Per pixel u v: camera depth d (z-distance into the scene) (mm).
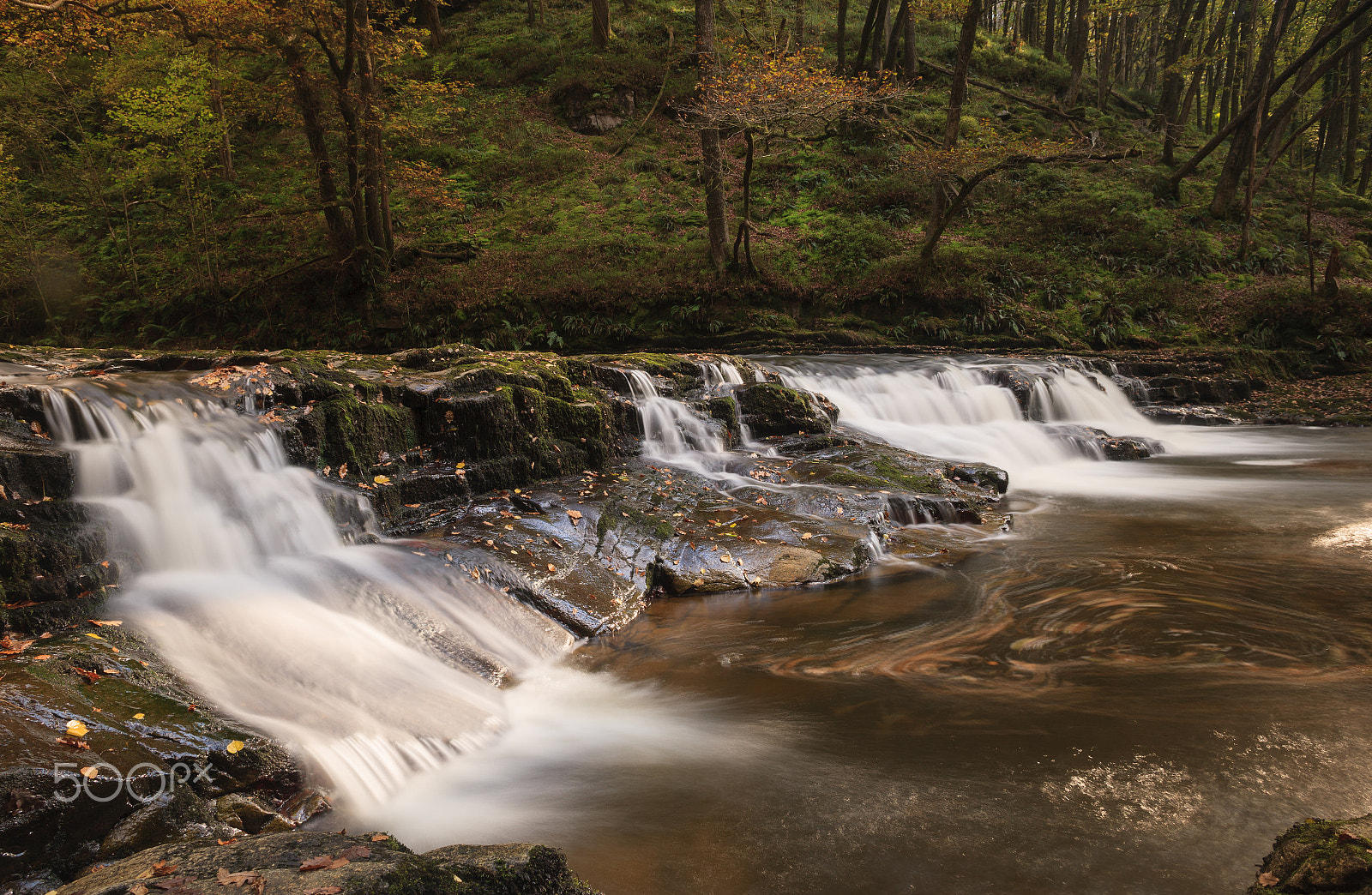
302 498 6859
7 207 22062
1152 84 44938
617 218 25375
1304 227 26547
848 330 21547
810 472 10164
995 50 37688
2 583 4844
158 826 3383
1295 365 20812
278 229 24219
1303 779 4094
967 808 3928
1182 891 3287
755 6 34969
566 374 10406
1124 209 26312
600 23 32469
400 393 8266
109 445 6117
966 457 12750
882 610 6887
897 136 29281
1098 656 5777
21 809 3086
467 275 22281
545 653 6039
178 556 5977
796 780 4250
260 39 18594
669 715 5094
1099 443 13766
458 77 31453
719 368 12711
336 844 2771
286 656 5055
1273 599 6832
